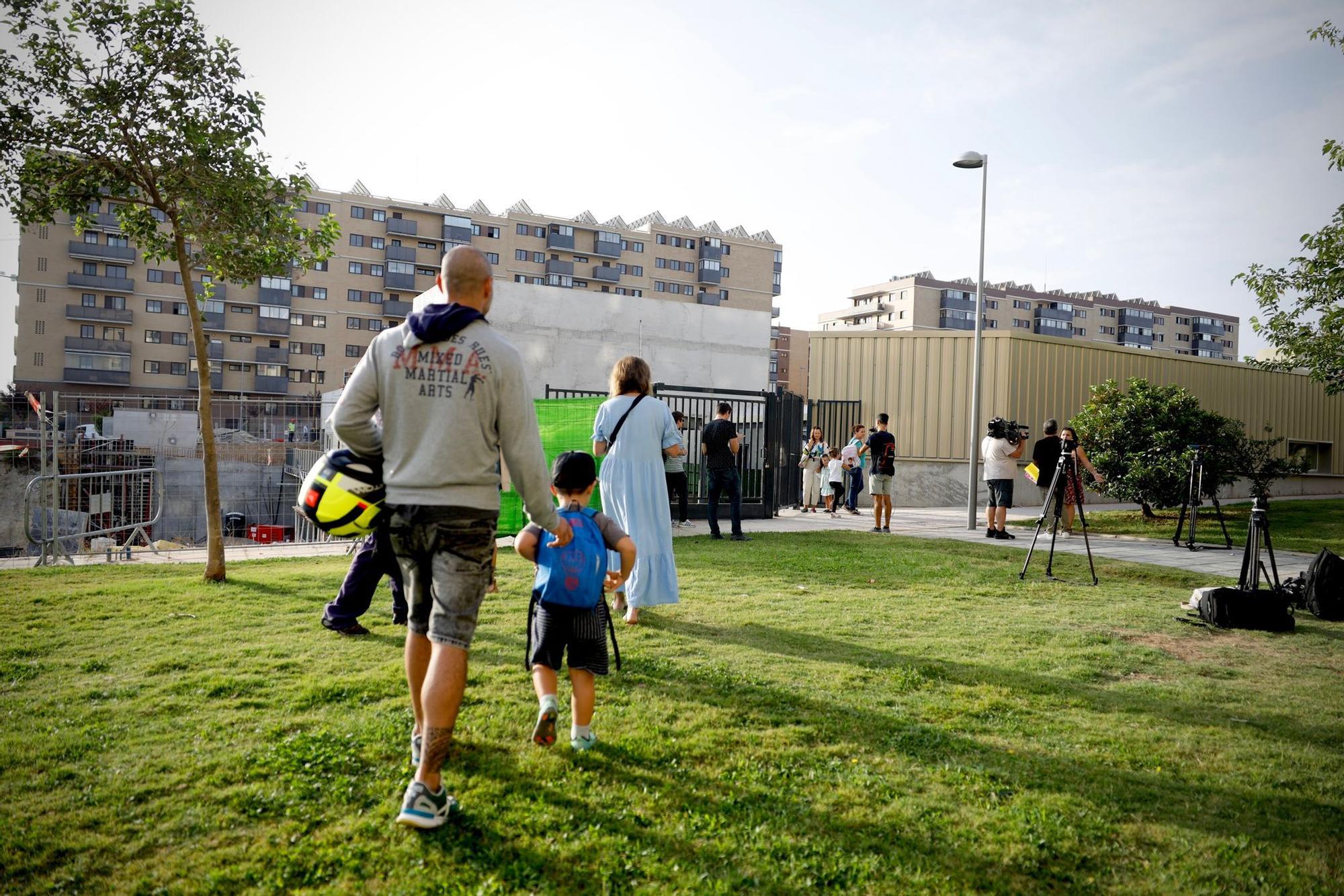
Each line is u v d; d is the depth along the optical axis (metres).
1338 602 6.67
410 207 73.44
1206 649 5.55
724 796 2.97
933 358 19.47
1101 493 15.69
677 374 20.09
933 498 19.31
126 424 19.42
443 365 2.69
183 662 4.50
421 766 2.63
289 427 19.44
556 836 2.63
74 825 2.65
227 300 67.44
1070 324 107.44
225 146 6.92
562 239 78.88
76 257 63.75
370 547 5.09
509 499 9.94
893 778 3.18
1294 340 12.09
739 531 10.73
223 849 2.51
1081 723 3.90
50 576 7.59
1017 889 2.43
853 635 5.61
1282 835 2.83
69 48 6.72
